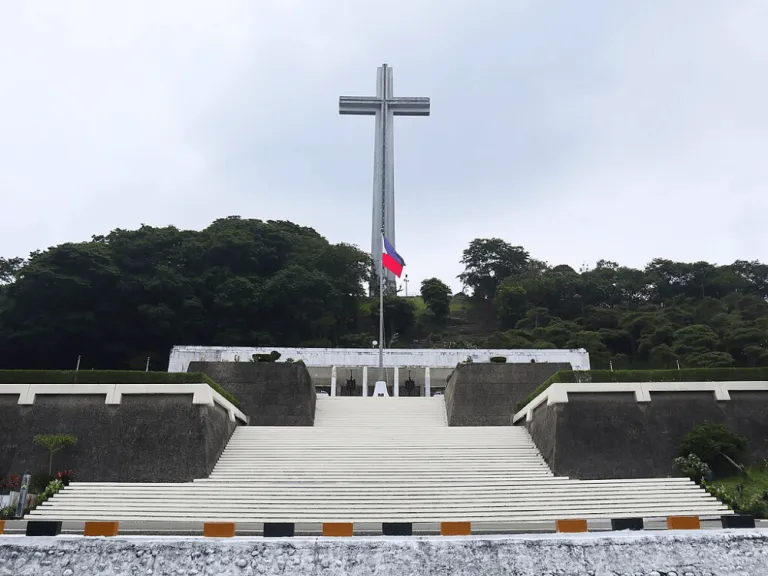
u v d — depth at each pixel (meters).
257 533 14.71
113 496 17.91
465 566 9.38
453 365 40.59
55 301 47.69
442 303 71.00
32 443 21.52
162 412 21.62
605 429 22.52
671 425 23.05
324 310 56.84
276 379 28.31
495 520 16.52
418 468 20.20
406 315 65.94
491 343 59.53
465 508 17.33
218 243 56.91
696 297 73.75
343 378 41.91
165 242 56.06
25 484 18.69
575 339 58.12
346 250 63.69
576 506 17.59
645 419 22.97
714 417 23.44
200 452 20.72
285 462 20.88
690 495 18.61
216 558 9.42
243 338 53.28
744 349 52.56
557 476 21.11
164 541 9.62
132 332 50.62
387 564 9.38
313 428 24.56
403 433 23.98
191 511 16.91
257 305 54.75
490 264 85.94
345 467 20.25
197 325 51.62
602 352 56.62
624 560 9.45
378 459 21.03
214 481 19.47
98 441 21.38
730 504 17.91
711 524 16.39
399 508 17.23
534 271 80.00
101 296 49.56
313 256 62.66
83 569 9.30
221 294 53.28
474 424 27.78
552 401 22.50
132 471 20.72
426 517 16.72
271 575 9.26
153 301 51.25
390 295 68.12
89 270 48.56
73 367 49.38
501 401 28.36
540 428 23.17
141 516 16.61
